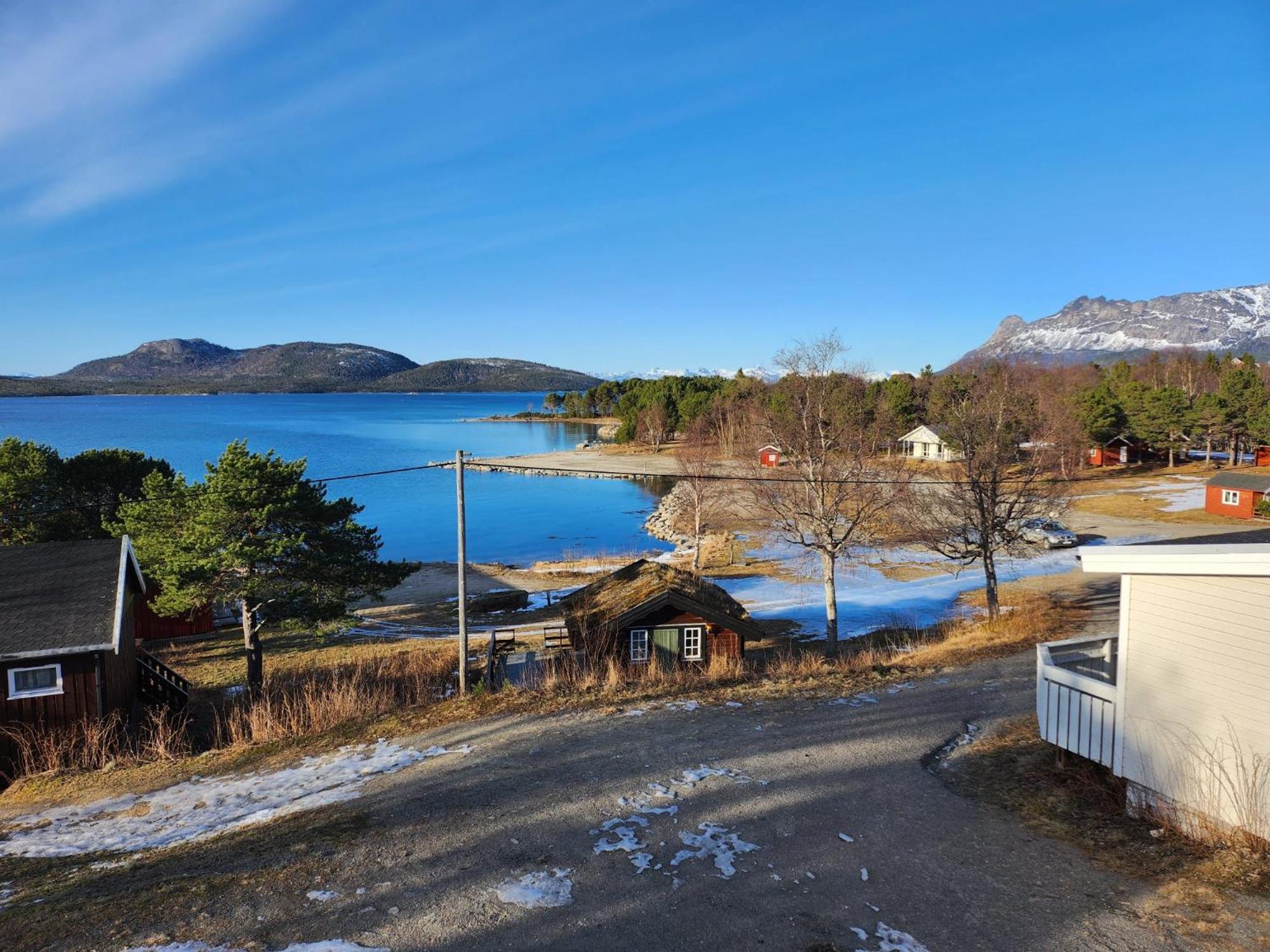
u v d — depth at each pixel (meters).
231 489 19.92
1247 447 75.50
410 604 36.28
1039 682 11.03
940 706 14.55
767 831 9.24
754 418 31.66
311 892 7.89
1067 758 10.88
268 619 20.58
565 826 9.42
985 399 28.22
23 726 15.69
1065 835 9.06
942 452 65.50
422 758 12.50
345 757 13.12
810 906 7.55
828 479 23.61
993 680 16.48
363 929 7.16
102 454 34.28
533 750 12.43
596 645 20.77
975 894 7.78
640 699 15.30
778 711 14.32
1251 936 6.70
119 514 27.30
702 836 9.12
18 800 13.09
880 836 9.11
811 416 24.81
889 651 23.02
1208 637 8.44
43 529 31.09
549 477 89.19
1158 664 9.02
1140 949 6.68
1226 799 8.23
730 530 49.78
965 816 9.70
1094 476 68.56
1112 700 9.67
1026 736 12.59
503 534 56.94
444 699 16.45
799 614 31.55
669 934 7.06
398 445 124.25
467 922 7.28
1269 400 69.62
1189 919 7.07
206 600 20.34
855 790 10.54
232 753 14.22
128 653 19.05
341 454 108.19
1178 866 8.02
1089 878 8.02
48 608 16.84
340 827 9.59
